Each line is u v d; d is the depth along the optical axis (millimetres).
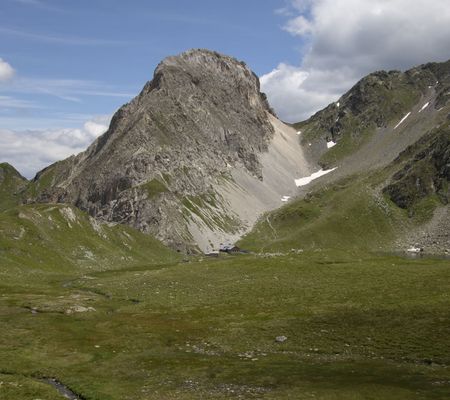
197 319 82812
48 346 67938
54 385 53000
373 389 46000
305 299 90500
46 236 186375
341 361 57656
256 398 44719
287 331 71375
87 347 67562
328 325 72000
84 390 49938
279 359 59625
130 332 75625
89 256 189250
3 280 132875
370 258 149000
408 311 73875
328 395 44844
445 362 54344
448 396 43219
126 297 107812
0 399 45500
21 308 94312
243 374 53469
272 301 91375
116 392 49281
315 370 53969
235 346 66750
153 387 50406
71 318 85562
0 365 58938
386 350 60031
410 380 48938
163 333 74500
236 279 118188
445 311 71562
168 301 99562
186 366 57906
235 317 81938
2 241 166875
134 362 60406
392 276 104875
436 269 109938
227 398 45031
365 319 72750
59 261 172750
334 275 113312
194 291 108250
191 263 158500
